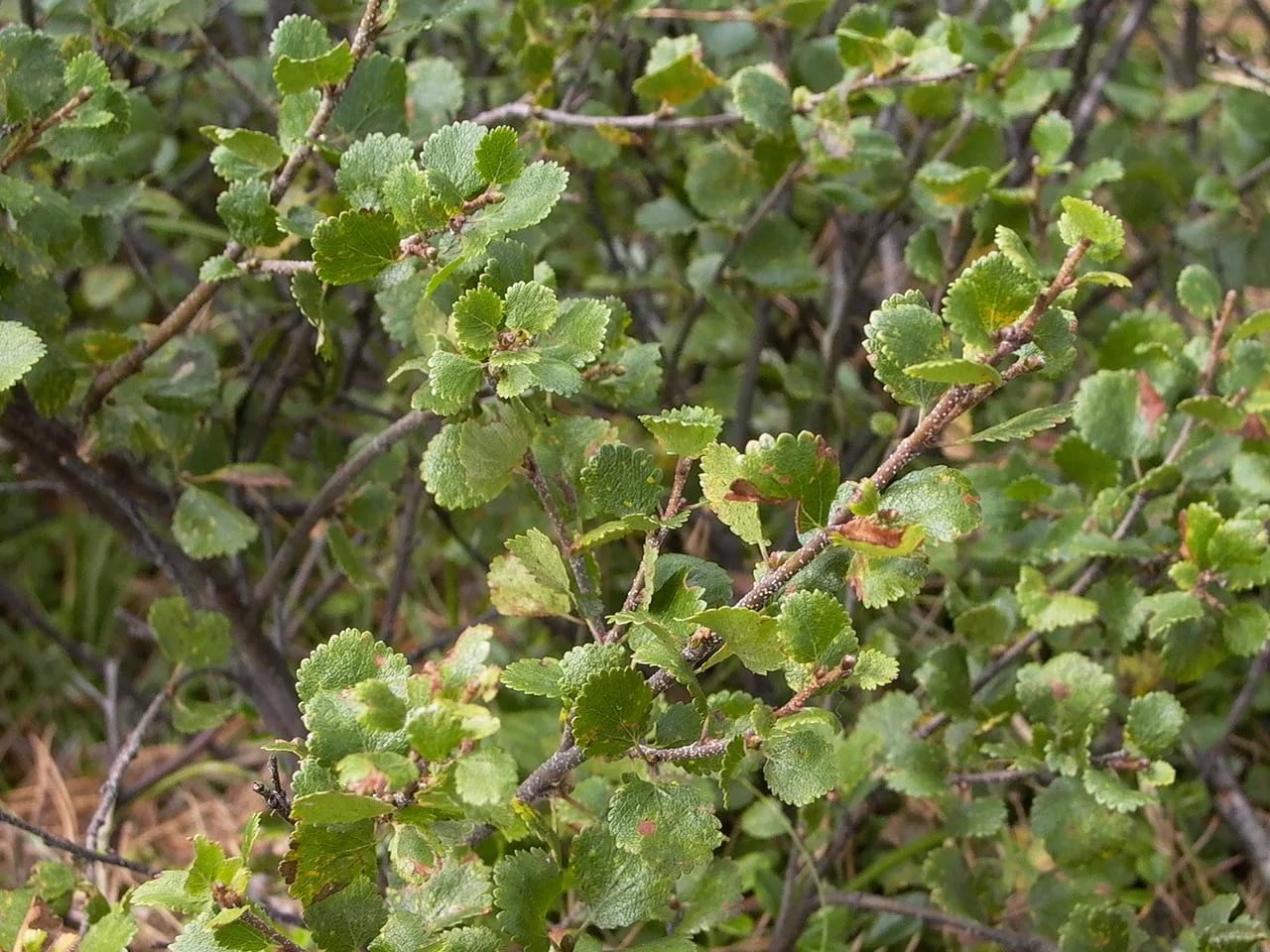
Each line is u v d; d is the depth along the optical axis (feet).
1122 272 2.58
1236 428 1.84
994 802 1.89
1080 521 1.90
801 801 1.46
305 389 2.32
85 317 2.70
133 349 1.88
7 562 3.11
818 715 1.44
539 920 1.54
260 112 2.41
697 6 2.26
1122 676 2.01
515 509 2.23
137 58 2.13
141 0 1.90
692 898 1.69
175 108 2.53
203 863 1.41
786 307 2.51
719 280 2.19
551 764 1.54
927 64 1.98
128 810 2.38
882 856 2.13
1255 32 3.52
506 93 2.49
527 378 1.48
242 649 2.02
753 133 2.29
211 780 2.63
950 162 2.19
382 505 2.03
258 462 2.16
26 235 1.77
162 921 2.21
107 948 1.58
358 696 1.38
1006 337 1.44
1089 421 1.90
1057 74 2.18
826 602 1.45
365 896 1.49
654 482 1.56
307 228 1.72
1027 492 1.89
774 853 2.15
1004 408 2.25
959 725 1.89
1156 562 1.86
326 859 1.43
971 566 2.14
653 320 2.51
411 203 1.54
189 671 1.99
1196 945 1.78
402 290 1.73
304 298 1.69
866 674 1.46
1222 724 2.18
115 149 1.75
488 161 1.52
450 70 2.00
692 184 2.15
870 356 1.48
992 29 2.12
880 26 2.02
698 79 1.96
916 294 1.51
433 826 1.49
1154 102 2.56
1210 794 2.18
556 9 2.21
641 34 2.28
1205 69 2.78
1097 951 1.78
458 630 2.30
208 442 2.07
